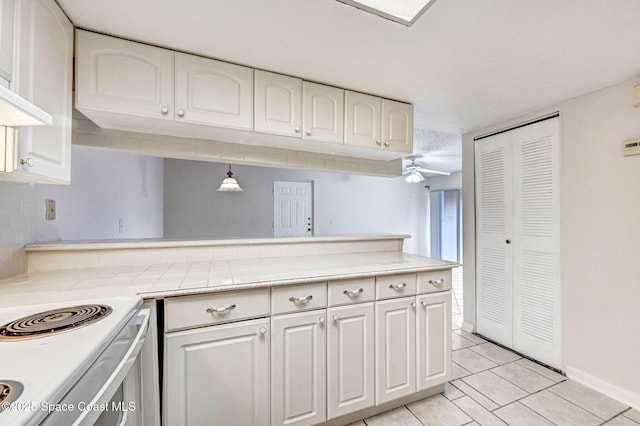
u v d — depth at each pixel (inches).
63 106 47.0
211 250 75.2
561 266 83.5
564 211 82.7
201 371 50.0
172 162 195.8
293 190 230.5
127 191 110.9
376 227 257.9
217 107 61.2
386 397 65.8
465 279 116.1
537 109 89.4
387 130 81.3
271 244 81.8
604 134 74.3
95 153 82.8
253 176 216.7
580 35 52.9
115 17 48.3
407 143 84.3
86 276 57.0
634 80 69.3
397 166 104.1
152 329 46.9
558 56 60.1
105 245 65.4
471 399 72.2
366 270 65.1
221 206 207.9
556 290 84.8
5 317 36.1
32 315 36.9
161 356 48.6
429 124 104.4
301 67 64.9
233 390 52.2
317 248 87.6
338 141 74.6
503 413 66.9
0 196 51.6
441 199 274.5
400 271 66.6
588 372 77.2
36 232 60.7
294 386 56.9
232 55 60.0
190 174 200.2
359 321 63.3
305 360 57.9
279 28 51.3
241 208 213.3
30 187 58.6
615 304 72.0
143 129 64.7
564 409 68.1
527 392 74.9
